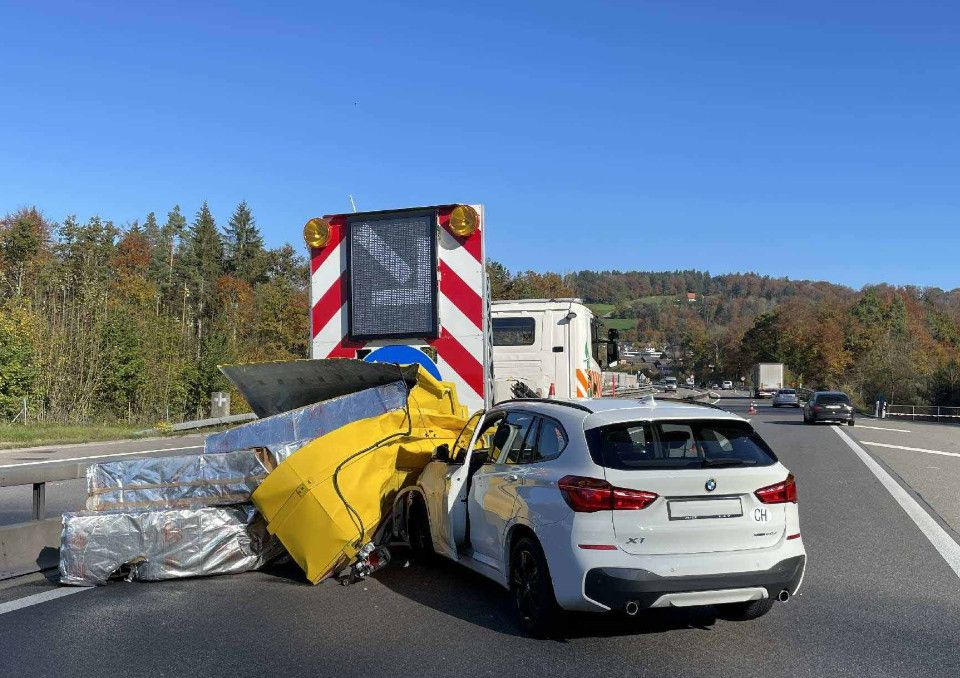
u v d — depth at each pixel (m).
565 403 6.41
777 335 136.00
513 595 6.26
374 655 5.55
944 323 139.00
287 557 7.93
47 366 27.70
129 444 21.72
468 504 7.08
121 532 7.38
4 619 6.34
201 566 7.51
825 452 22.16
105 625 6.19
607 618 6.45
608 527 5.45
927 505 12.64
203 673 5.19
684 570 5.43
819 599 7.15
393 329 8.91
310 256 9.23
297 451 7.39
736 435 5.97
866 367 70.38
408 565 8.10
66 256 69.12
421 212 8.86
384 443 7.52
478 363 8.73
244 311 60.22
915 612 6.74
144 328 30.95
